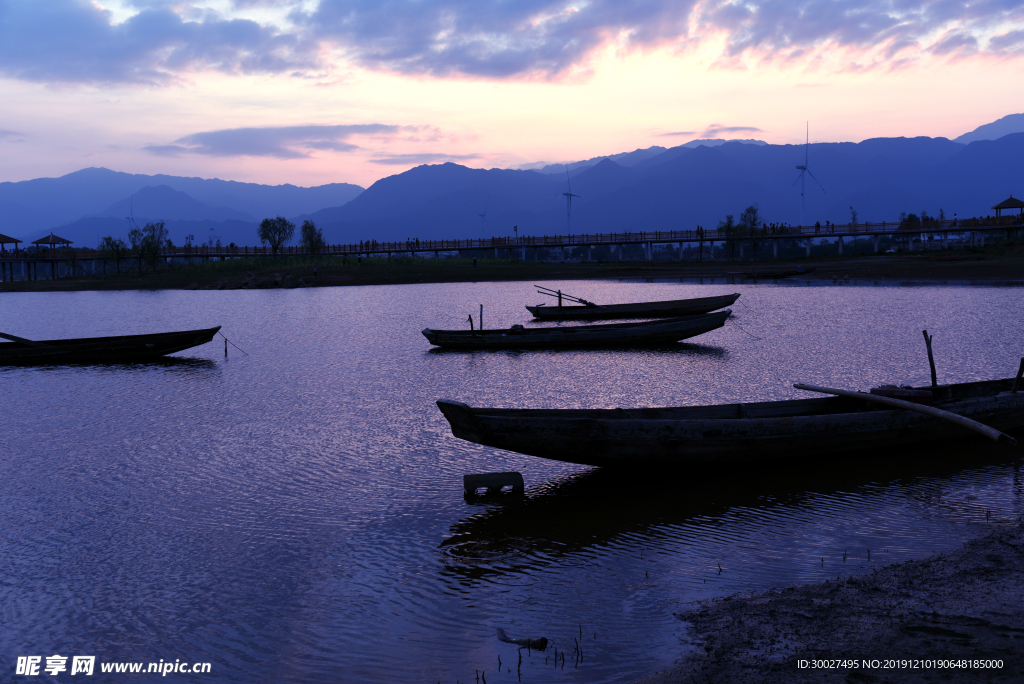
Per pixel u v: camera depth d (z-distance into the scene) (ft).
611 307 149.48
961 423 45.27
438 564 34.37
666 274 282.36
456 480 47.62
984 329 117.91
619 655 25.14
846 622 25.75
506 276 282.36
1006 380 57.77
